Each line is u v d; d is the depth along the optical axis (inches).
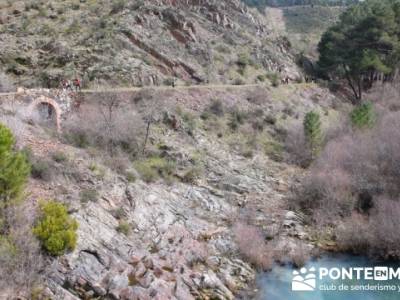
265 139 1820.9
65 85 1652.3
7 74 1865.2
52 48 1993.1
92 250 825.5
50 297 700.0
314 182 1381.6
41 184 940.6
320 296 901.8
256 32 3011.8
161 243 971.9
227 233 1106.1
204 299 822.5
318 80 2763.3
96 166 1095.6
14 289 682.2
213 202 1264.8
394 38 2588.6
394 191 1347.2
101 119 1359.5
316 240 1159.6
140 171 1234.0
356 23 2844.5
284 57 2938.0
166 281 828.6
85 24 2208.4
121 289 770.2
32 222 785.6
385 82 2664.9
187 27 2316.7
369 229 1136.8
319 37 4254.4
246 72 2377.0
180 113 1674.5
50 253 763.4
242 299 858.8
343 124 1945.1
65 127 1283.2
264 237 1126.4
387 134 1620.3
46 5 2465.6
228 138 1717.5
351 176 1424.7
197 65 2175.2
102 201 989.8
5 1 2554.1
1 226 749.9
